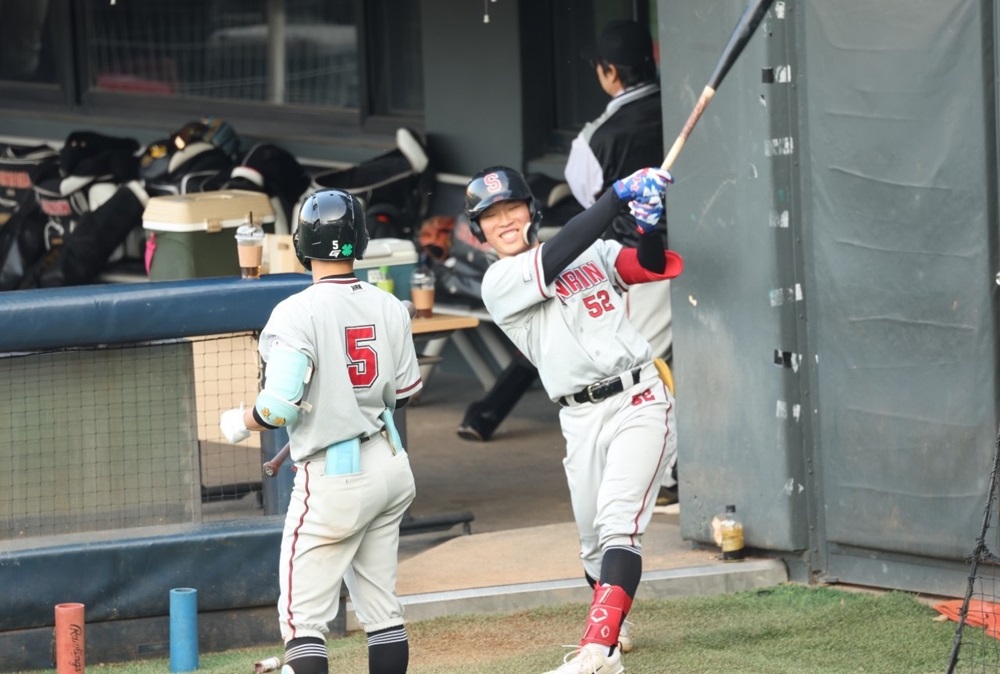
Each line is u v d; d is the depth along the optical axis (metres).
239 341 20.14
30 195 38.72
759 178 19.91
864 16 18.88
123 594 18.70
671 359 25.22
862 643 17.95
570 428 17.27
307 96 38.41
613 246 17.81
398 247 24.98
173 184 34.69
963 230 18.42
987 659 17.20
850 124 19.19
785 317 20.02
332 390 14.98
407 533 23.33
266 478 19.69
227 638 19.25
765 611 19.31
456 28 33.69
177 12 41.09
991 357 18.39
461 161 34.16
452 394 34.31
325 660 15.25
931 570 19.47
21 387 18.89
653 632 18.73
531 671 17.38
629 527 16.72
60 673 17.12
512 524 24.38
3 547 18.56
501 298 16.98
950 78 18.28
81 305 18.34
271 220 25.84
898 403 19.23
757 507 20.62
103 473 19.28
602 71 25.22
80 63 43.75
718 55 20.14
